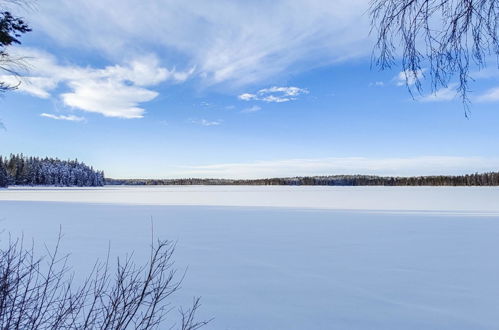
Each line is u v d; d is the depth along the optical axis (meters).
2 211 15.75
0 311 1.36
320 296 3.92
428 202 23.56
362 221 11.59
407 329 3.07
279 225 10.51
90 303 3.14
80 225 10.46
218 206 19.48
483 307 3.57
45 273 4.51
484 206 19.20
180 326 3.01
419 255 6.09
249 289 4.17
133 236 8.25
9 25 3.23
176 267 5.20
